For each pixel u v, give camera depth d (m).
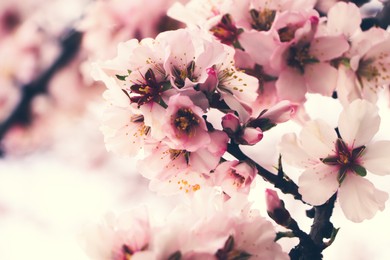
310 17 0.44
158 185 0.41
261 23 0.45
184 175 0.41
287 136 0.41
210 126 0.40
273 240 0.39
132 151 0.41
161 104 0.40
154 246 0.37
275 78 0.45
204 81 0.39
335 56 0.44
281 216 0.40
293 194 0.41
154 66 0.40
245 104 0.41
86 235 0.38
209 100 0.40
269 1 0.45
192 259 0.37
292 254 0.40
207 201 0.40
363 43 0.45
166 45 0.40
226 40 0.45
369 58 0.46
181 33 0.40
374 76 0.46
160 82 0.40
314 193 0.41
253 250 0.39
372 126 0.41
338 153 0.41
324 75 0.45
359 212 0.41
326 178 0.41
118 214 0.38
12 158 1.00
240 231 0.39
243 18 0.45
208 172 0.40
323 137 0.41
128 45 0.41
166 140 0.40
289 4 0.45
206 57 0.40
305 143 0.41
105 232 0.38
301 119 0.47
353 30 0.45
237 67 0.44
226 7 0.45
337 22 0.45
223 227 0.38
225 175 0.40
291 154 0.41
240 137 0.40
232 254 0.39
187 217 0.38
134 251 0.38
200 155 0.40
